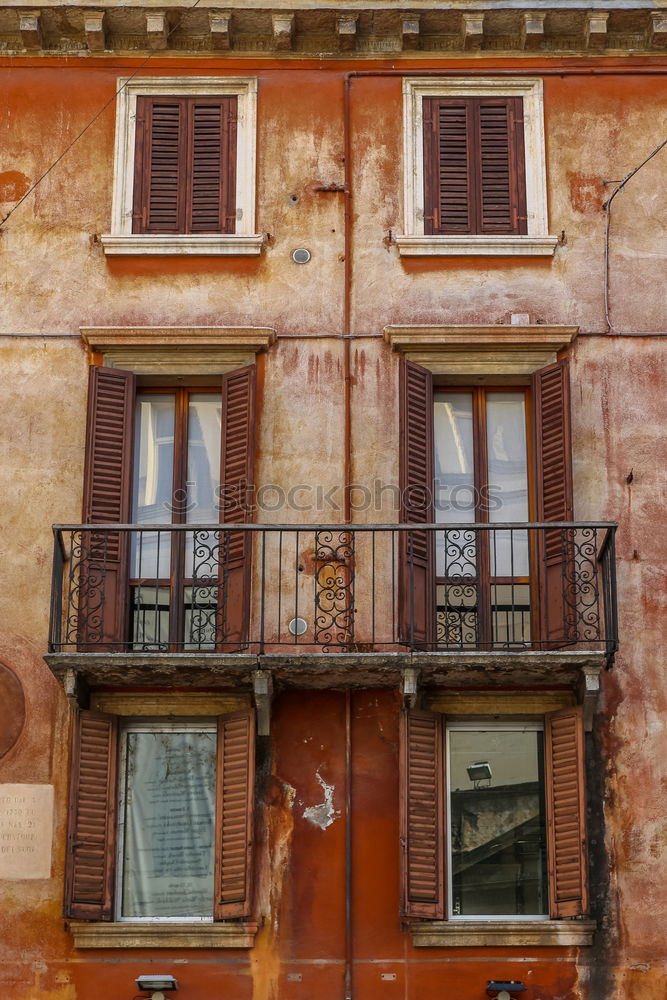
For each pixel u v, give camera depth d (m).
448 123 19.84
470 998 16.94
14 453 18.67
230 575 18.05
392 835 17.48
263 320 19.09
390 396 18.86
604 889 17.22
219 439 19.08
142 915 17.47
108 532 18.12
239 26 19.83
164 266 19.28
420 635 17.89
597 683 17.17
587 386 18.86
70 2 19.55
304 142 19.73
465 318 19.08
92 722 17.58
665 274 19.27
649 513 18.45
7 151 19.72
